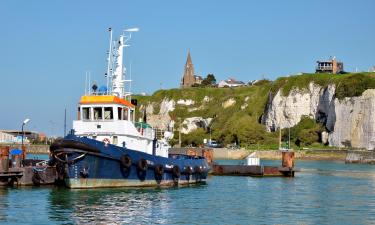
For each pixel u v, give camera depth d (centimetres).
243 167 7312
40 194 4400
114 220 3472
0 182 4881
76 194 4353
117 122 4859
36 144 16025
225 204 4350
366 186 6259
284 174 7375
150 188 4975
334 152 16638
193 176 5722
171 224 3425
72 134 4541
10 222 3341
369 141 18325
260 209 4156
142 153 4822
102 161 4478
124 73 5309
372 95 18575
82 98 4931
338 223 3650
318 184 6397
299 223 3606
